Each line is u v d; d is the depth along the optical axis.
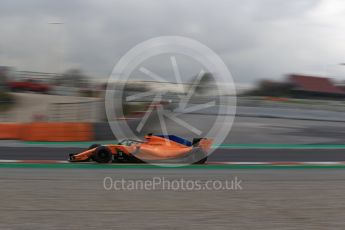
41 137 16.53
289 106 31.36
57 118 22.42
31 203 6.80
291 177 9.97
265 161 12.75
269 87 36.72
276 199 7.45
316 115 26.89
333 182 9.41
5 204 6.69
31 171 10.09
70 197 7.29
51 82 32.62
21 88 32.00
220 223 5.82
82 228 5.49
